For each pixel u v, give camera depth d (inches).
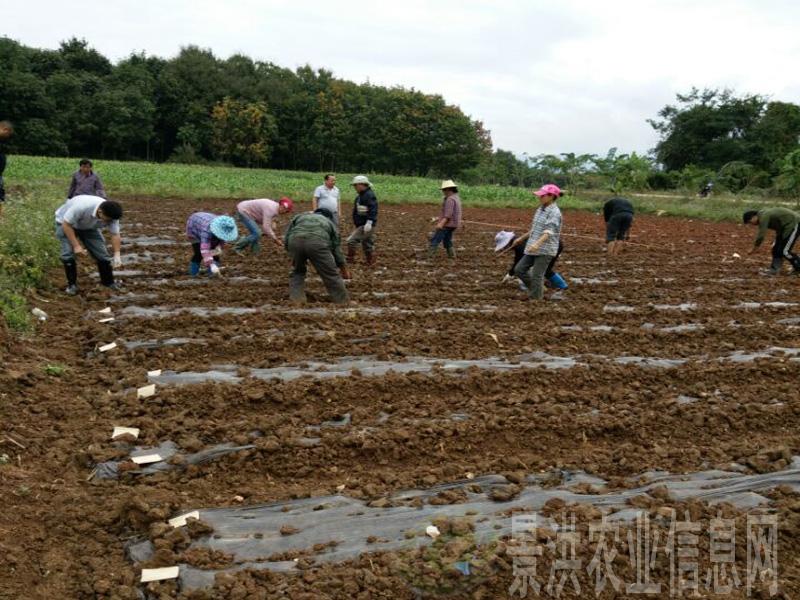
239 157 2640.3
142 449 184.1
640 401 228.7
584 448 196.4
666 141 2106.3
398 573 131.2
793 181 1163.9
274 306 333.1
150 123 2539.4
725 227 907.4
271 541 144.3
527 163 2522.1
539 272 366.3
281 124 2716.5
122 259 455.2
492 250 568.1
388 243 590.9
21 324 268.1
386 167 2844.5
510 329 306.7
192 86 2682.1
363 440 187.6
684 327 325.4
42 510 153.6
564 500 160.7
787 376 258.1
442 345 282.8
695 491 166.9
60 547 142.8
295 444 184.7
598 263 522.0
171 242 548.7
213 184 1163.3
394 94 2807.6
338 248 345.4
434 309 340.5
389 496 164.6
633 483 172.1
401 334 288.4
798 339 310.8
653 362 265.6
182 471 175.5
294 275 350.9
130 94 2460.6
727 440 203.8
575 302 370.6
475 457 188.4
